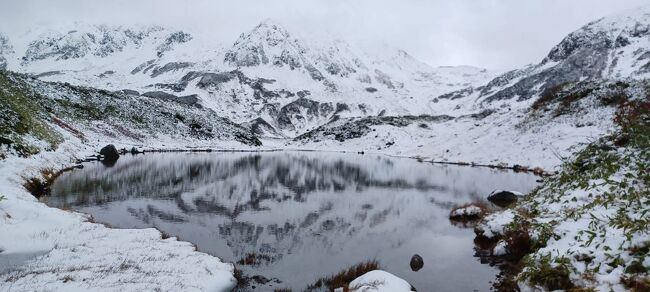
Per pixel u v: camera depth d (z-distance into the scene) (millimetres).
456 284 11734
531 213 15117
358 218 21578
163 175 37219
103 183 30297
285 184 35375
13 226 13859
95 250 12719
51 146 37750
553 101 57250
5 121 33156
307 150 115062
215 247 15297
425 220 21141
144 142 74375
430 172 46500
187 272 11305
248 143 109000
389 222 20609
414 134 110812
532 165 45250
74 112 68688
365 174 44781
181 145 82250
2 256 11500
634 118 17953
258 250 15180
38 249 12328
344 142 117312
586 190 13734
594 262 8820
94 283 9727
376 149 103625
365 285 10188
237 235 17359
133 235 15406
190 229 18000
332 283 11695
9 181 21797
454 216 21703
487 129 64875
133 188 28984
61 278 9906
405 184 36188
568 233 11031
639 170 12797
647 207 10453
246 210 23047
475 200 27266
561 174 17781
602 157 15586
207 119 110062
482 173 43812
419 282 11898
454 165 55469
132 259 12023
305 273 12750
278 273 12695
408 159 71688
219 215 21422
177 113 99062
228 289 11133
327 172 46812
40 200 22359
